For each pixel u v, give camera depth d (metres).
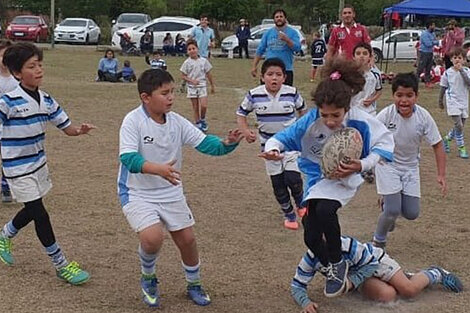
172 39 39.59
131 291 6.19
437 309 5.93
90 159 11.61
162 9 63.12
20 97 6.16
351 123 5.47
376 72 10.45
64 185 9.81
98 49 42.28
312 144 5.54
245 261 6.99
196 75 14.66
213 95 21.25
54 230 7.81
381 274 6.02
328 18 63.94
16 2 59.97
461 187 10.35
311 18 65.56
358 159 5.34
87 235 7.68
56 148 12.43
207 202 9.16
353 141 5.30
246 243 7.55
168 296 6.10
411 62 38.50
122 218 8.34
